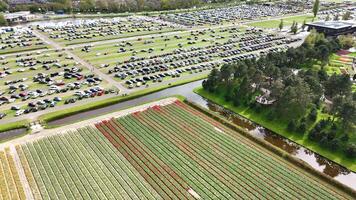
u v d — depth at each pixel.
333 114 104.38
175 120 106.62
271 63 129.88
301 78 119.31
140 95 123.19
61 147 89.25
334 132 98.69
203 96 126.94
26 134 94.50
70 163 83.06
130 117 107.12
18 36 188.00
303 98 105.69
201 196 74.88
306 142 99.25
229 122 106.38
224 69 126.12
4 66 142.12
